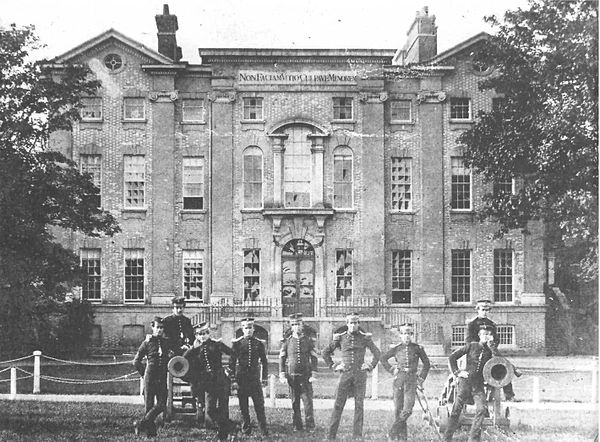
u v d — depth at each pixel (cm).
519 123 3052
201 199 3778
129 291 3697
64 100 2836
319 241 3753
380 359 1662
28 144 2770
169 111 3756
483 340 1606
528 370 2973
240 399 1703
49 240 2953
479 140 3183
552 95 2936
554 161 2938
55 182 2828
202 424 1752
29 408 2033
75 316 3338
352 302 3719
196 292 3734
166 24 3884
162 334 1709
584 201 2891
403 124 3812
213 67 3797
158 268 3700
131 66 3772
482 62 3556
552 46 2905
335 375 2864
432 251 3744
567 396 2389
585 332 3697
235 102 3806
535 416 2014
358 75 3803
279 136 3778
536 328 3694
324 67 3809
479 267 3750
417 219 3781
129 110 3778
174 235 3734
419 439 1683
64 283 3253
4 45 2761
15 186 2669
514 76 3017
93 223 2973
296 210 3728
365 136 3791
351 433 1745
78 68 2922
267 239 3756
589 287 3653
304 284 3766
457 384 1612
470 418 1683
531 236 3734
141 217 3731
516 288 3734
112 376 2739
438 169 3775
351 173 3803
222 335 3506
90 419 1867
